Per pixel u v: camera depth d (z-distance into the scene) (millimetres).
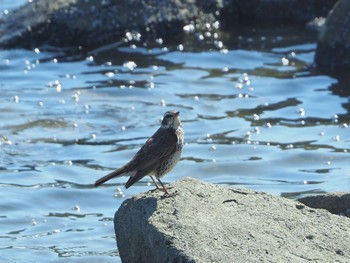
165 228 9672
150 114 16359
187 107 16625
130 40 20031
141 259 9969
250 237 9523
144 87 17625
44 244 12039
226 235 9539
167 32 20281
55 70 18719
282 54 19359
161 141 10664
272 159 14586
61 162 14570
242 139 15305
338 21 18406
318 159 14555
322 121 16000
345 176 13898
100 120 16125
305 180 13859
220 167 14359
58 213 13008
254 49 19703
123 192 13578
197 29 20547
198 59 19219
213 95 17203
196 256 9133
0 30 20359
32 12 20422
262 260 9039
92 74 18438
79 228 12516
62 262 11500
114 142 15242
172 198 10297
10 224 12672
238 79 18016
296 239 9570
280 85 17625
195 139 15312
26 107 16656
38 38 19969
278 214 10086
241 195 10547
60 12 20016
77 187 13742
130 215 10180
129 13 20172
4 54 19594
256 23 21203
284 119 16109
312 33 20562
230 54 19422
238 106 16703
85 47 19922
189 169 14281
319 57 18562
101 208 13148
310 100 16938
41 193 13539
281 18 21297
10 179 13984
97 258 11586
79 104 16812
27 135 15523
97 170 14242
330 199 11359
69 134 15586
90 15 20016
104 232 12375
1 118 16156
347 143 15102
